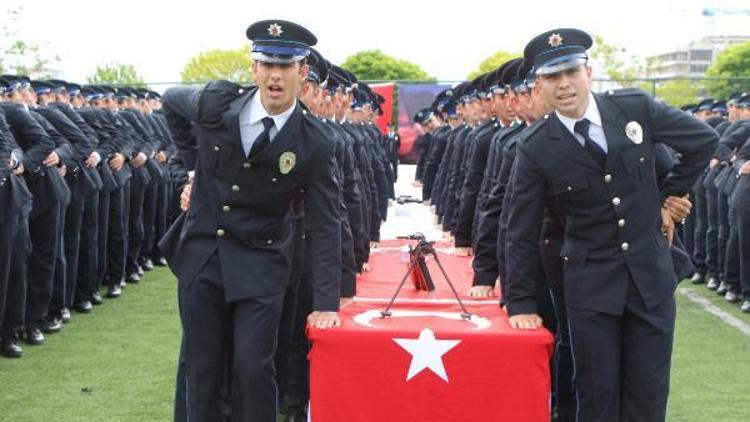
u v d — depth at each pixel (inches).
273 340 147.1
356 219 194.4
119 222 331.9
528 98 177.3
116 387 220.4
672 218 152.7
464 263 218.8
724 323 303.7
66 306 291.7
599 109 144.6
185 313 148.1
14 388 218.4
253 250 146.3
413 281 187.3
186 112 148.4
